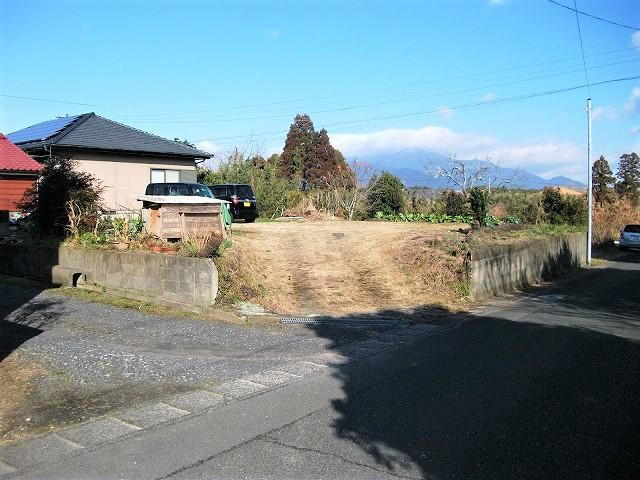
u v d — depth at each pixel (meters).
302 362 6.73
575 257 22.25
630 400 5.28
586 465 3.86
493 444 4.21
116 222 12.34
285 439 4.30
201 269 9.29
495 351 7.31
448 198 28.92
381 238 14.84
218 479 3.64
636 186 54.94
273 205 28.14
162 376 6.02
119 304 9.77
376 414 4.86
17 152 15.11
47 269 12.23
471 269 11.99
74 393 5.43
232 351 7.16
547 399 5.29
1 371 6.05
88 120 23.27
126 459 3.94
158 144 22.84
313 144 48.53
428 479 3.65
